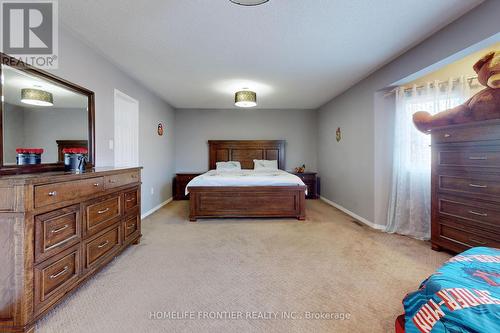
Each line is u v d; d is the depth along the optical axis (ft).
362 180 12.39
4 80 5.39
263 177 12.96
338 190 15.61
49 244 4.77
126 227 8.03
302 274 6.77
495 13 5.87
